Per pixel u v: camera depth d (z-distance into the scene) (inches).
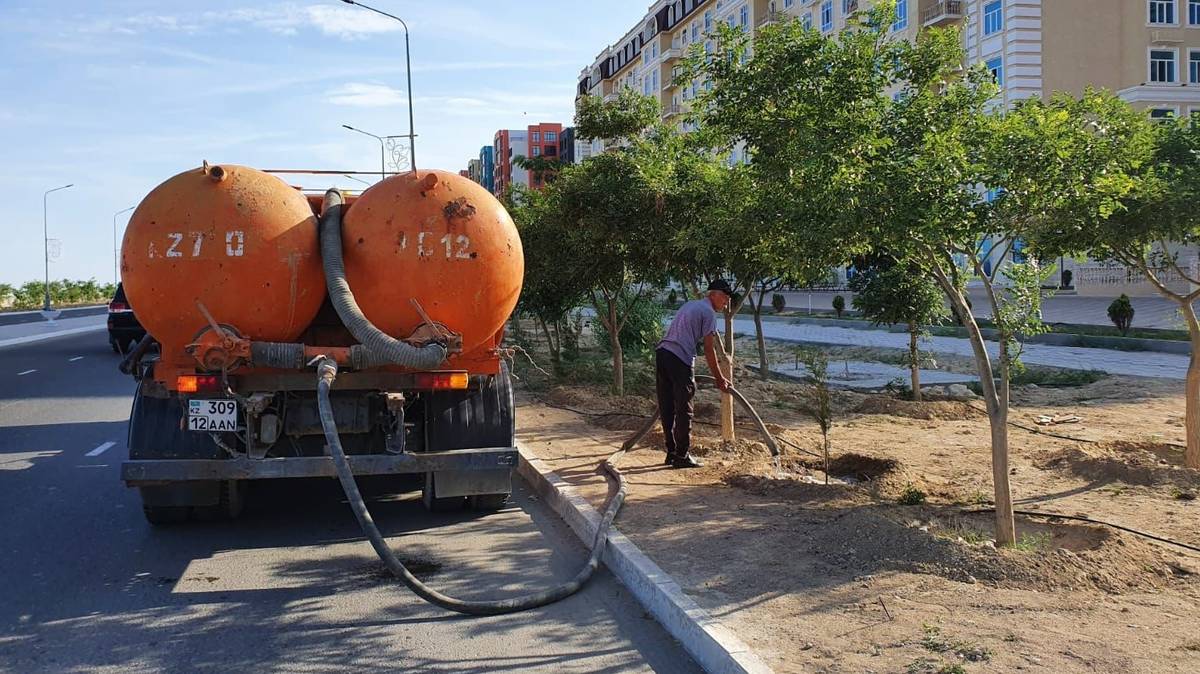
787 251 265.4
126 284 222.8
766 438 322.7
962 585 189.8
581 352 824.9
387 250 229.6
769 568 204.7
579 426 426.6
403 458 251.0
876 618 171.9
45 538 257.0
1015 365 270.1
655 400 517.3
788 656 155.6
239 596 209.9
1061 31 1593.3
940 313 513.7
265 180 229.8
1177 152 285.9
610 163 406.9
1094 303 1380.4
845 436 398.9
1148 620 167.9
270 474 237.0
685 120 297.0
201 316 221.8
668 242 381.1
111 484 327.9
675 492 282.7
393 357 220.7
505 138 5187.0
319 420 248.4
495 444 267.7
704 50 271.3
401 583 218.8
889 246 223.1
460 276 233.0
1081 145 221.5
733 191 313.9
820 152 216.7
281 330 229.6
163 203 221.0
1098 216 250.5
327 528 269.4
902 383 573.6
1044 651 153.5
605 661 171.5
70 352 983.6
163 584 217.9
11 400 567.2
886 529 221.0
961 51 237.6
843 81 232.4
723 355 373.4
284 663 172.1
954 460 339.9
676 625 181.9
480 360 259.8
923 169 205.9
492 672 166.9
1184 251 1402.6
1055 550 207.2
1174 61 1633.9
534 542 253.6
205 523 275.3
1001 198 213.6
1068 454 331.0
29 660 172.9
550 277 520.7
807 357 463.2
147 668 169.6
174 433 242.1
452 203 234.4
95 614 197.6
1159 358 722.2
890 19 241.8
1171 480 286.5
